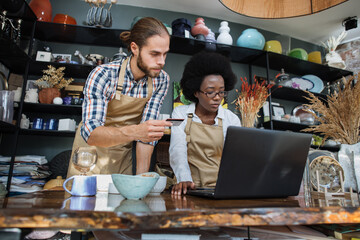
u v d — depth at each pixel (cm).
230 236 71
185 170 136
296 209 52
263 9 131
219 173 76
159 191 102
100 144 109
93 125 111
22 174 246
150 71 128
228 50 333
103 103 125
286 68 380
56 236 197
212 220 48
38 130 258
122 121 148
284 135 83
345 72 383
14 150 244
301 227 87
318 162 119
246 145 77
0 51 249
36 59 276
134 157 235
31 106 268
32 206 52
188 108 171
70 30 289
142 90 148
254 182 82
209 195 82
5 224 41
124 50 325
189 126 160
